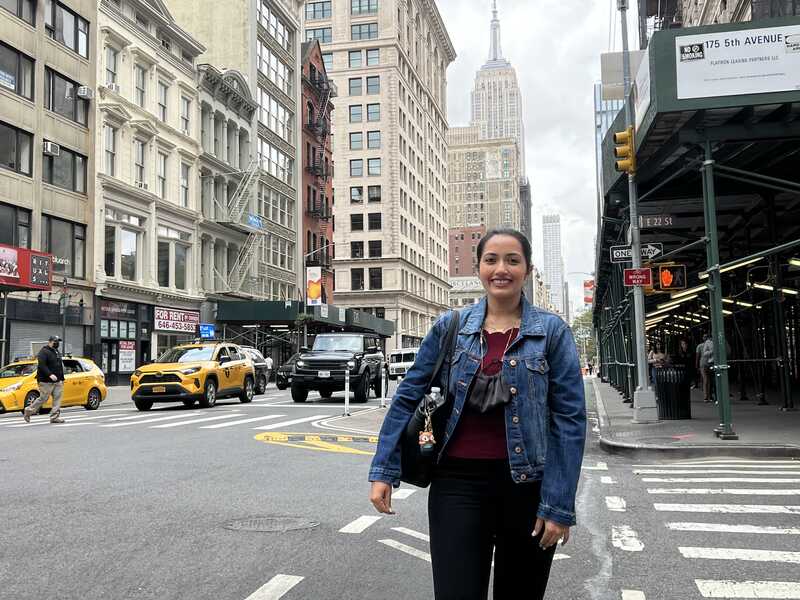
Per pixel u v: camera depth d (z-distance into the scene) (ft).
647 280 51.90
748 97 39.45
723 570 17.20
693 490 27.81
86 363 74.74
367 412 63.05
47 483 28.12
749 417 52.70
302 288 201.36
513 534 9.46
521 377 9.33
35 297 99.91
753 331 85.71
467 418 9.46
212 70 148.97
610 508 24.67
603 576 16.85
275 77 189.57
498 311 10.05
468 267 588.09
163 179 135.13
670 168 54.70
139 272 126.21
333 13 316.81
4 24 96.63
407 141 331.77
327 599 14.87
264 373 101.55
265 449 39.06
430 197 380.37
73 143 110.01
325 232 226.99
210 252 150.71
